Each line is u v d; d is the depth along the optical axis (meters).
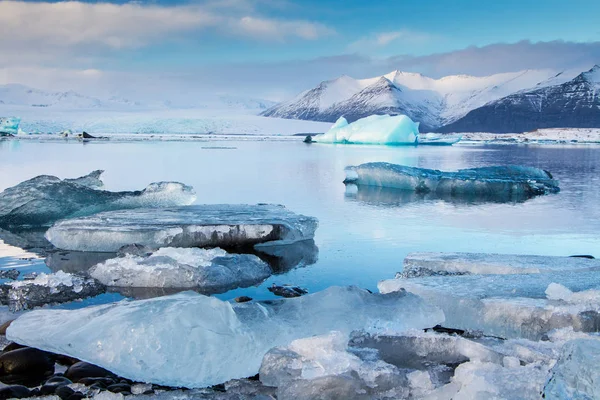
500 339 3.36
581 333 3.11
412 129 43.25
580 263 4.91
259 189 12.62
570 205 10.69
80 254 6.21
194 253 5.43
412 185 12.63
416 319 3.43
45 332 3.01
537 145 49.62
